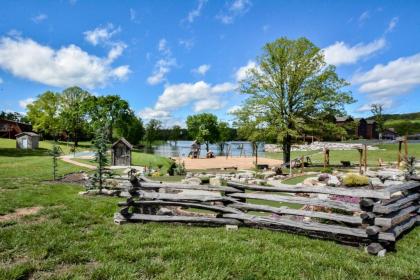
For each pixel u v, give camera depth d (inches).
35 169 837.8
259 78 1250.0
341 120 2758.4
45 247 203.3
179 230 256.5
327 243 233.3
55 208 326.6
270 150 2640.3
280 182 730.2
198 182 682.8
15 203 345.4
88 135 2765.7
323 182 614.5
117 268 170.6
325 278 167.0
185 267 175.3
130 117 2876.5
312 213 252.7
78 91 2785.4
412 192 296.8
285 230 268.2
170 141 5374.0
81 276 161.5
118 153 1256.8
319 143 2135.8
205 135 3479.3
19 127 2591.0
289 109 1229.7
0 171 757.3
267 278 165.6
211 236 238.4
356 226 272.5
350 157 1550.2
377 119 3107.8
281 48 1217.4
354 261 195.3
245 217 270.7
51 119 2613.2
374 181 591.5
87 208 329.7
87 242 216.1
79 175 747.4
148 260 184.1
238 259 186.9
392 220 223.8
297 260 189.3
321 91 1184.8
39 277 162.4
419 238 250.2
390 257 207.8
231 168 1229.1
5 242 212.4
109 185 514.0
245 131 1246.3
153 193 296.5
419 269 183.9
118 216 281.9
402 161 1138.7
